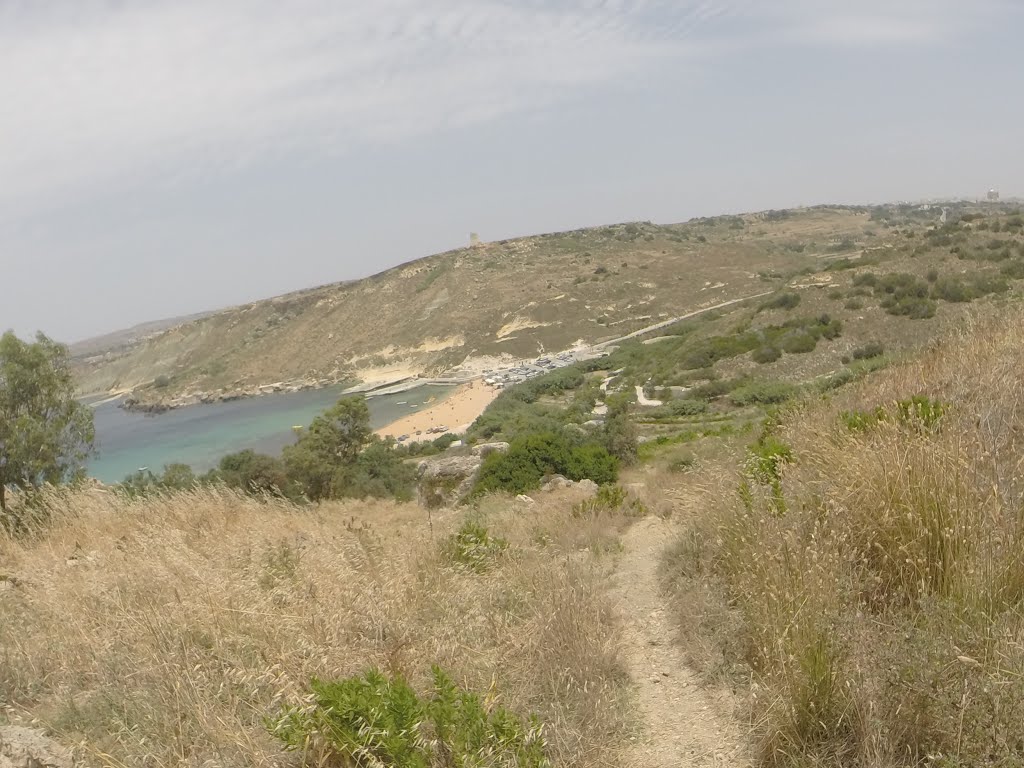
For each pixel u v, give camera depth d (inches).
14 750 105.0
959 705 86.9
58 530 302.0
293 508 376.5
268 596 153.9
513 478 681.6
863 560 128.1
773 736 101.2
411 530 289.3
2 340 572.4
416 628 140.8
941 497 126.3
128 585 167.9
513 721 103.0
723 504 181.5
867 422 183.3
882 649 104.5
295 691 108.7
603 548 251.8
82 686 131.3
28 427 558.3
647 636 157.8
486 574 190.2
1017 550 112.7
